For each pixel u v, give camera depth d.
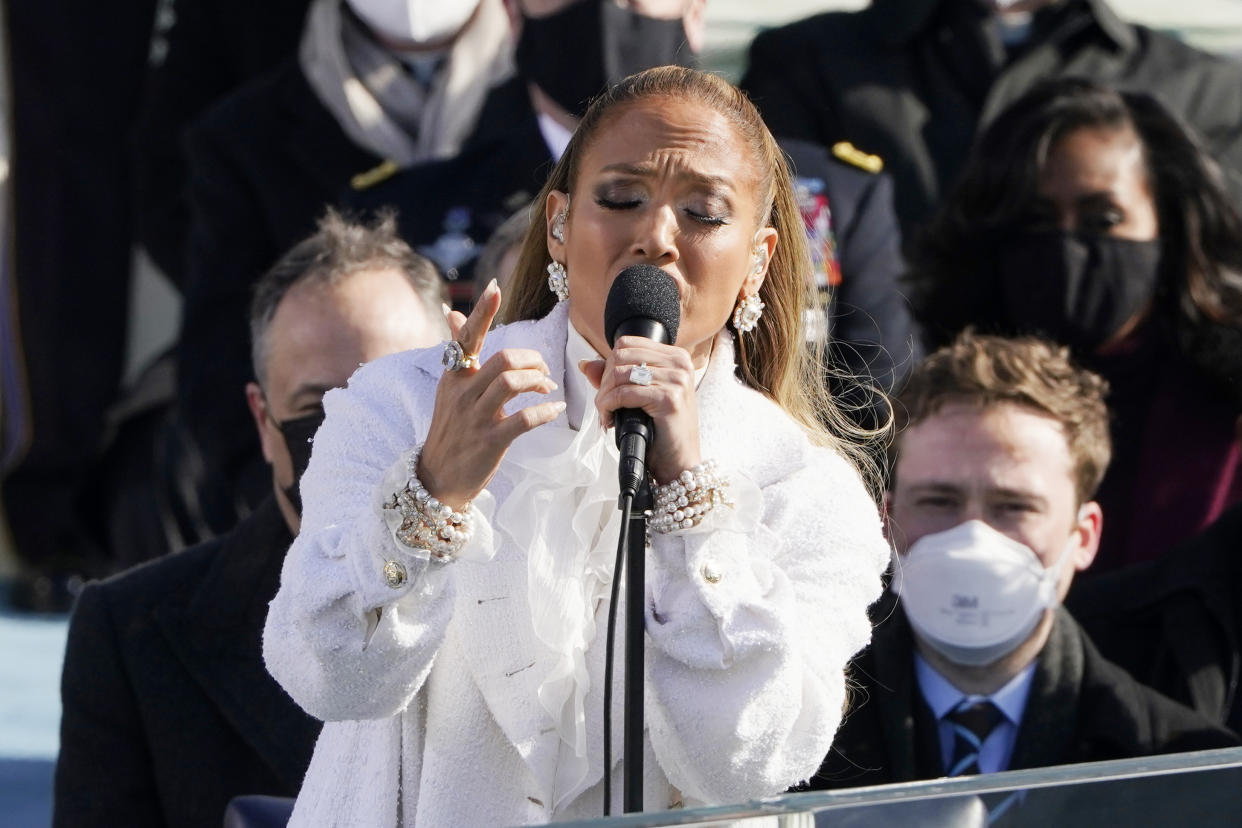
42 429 34.06
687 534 9.76
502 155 20.97
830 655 10.20
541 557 9.96
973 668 15.53
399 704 9.76
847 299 20.69
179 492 27.50
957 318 20.44
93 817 15.26
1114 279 19.77
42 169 34.19
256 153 23.50
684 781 10.08
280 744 15.00
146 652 15.50
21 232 34.31
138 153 30.39
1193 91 24.92
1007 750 15.50
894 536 16.16
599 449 10.20
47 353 34.22
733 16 31.72
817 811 8.48
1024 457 15.75
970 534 15.50
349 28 23.73
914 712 15.59
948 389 16.09
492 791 10.16
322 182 23.33
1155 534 19.36
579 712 10.08
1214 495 19.45
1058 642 15.66
